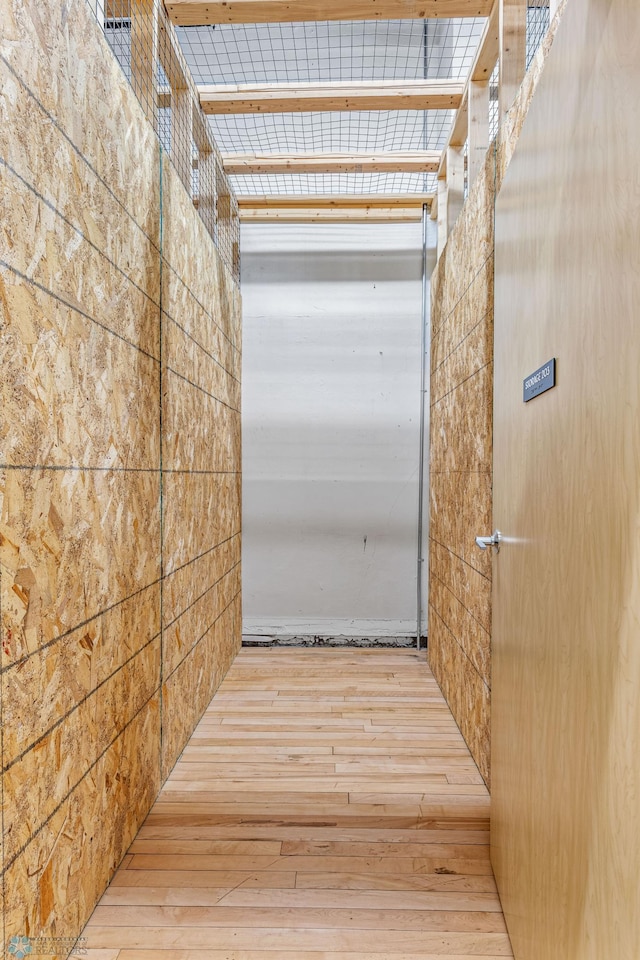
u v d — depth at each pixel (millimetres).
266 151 3482
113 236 1639
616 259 864
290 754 2377
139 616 1878
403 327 3941
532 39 2291
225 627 3338
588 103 982
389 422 3953
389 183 3883
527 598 1348
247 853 1787
